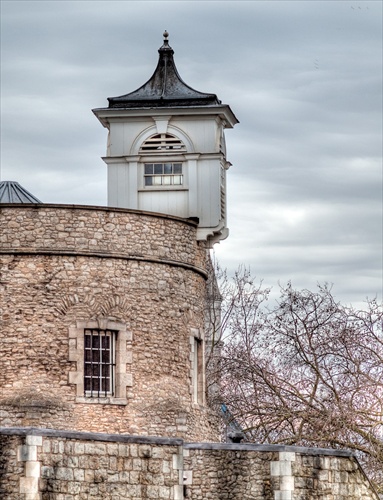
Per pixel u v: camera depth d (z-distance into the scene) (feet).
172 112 129.80
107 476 90.58
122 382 116.47
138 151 130.62
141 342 118.42
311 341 129.70
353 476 102.63
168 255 121.60
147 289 119.44
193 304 124.57
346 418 121.60
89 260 116.88
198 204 128.98
